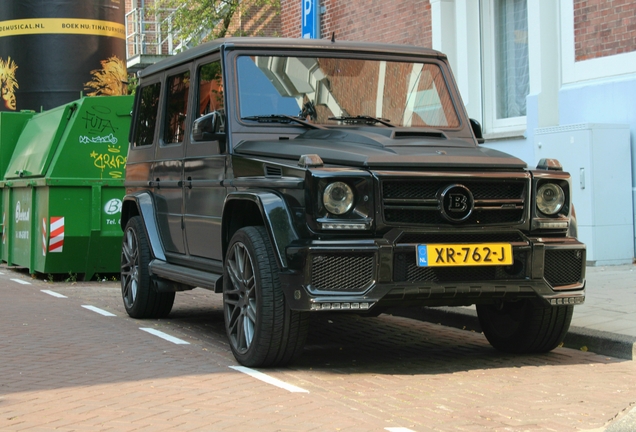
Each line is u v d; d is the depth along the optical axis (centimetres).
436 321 866
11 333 805
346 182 585
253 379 604
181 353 705
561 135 1131
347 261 580
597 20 1159
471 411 517
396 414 510
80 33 1905
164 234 852
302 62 733
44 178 1228
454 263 589
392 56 757
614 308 802
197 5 2419
